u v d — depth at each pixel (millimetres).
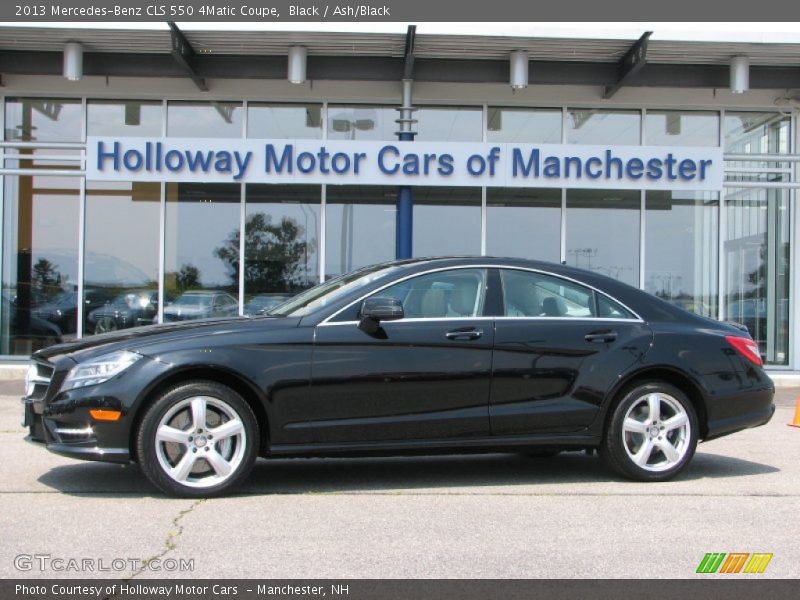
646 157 12422
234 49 12297
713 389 6160
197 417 5398
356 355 5605
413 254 13352
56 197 13352
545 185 12391
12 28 11281
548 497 5695
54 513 5102
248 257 13359
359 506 5387
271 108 13469
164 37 11672
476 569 4195
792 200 13719
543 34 11531
